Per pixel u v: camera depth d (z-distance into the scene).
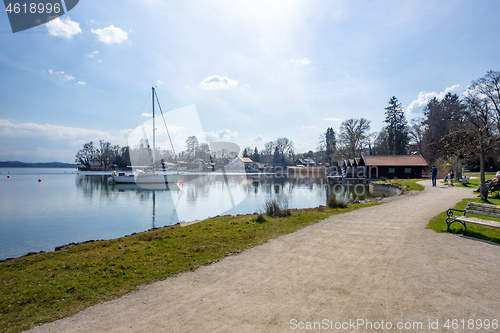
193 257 6.86
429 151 56.16
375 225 9.42
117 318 4.01
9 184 44.16
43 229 13.74
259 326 3.55
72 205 21.55
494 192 15.53
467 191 18.86
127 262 6.61
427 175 45.38
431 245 6.92
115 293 4.93
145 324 3.78
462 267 5.42
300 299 4.27
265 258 6.45
